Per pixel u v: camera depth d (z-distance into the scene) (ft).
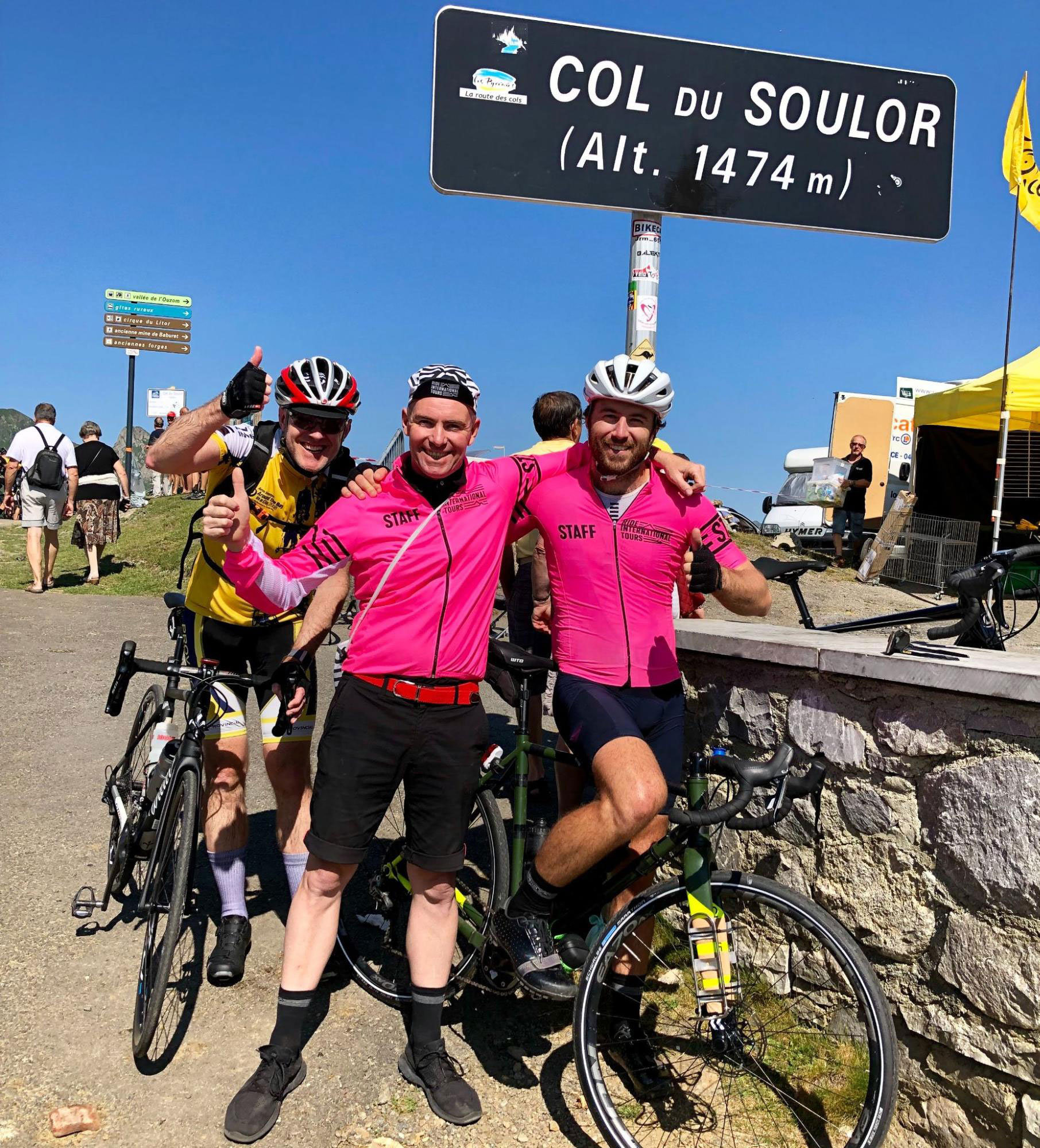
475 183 15.40
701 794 7.63
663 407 8.27
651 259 16.33
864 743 8.52
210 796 10.44
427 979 8.64
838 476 45.55
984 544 38.58
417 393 7.97
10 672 21.61
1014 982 7.19
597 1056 7.70
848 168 16.81
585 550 8.72
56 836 13.19
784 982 9.27
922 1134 7.96
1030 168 28.58
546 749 9.85
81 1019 9.19
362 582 8.23
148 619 28.53
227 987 10.00
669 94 15.97
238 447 10.01
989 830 7.41
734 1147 7.96
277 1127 7.97
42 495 31.76
